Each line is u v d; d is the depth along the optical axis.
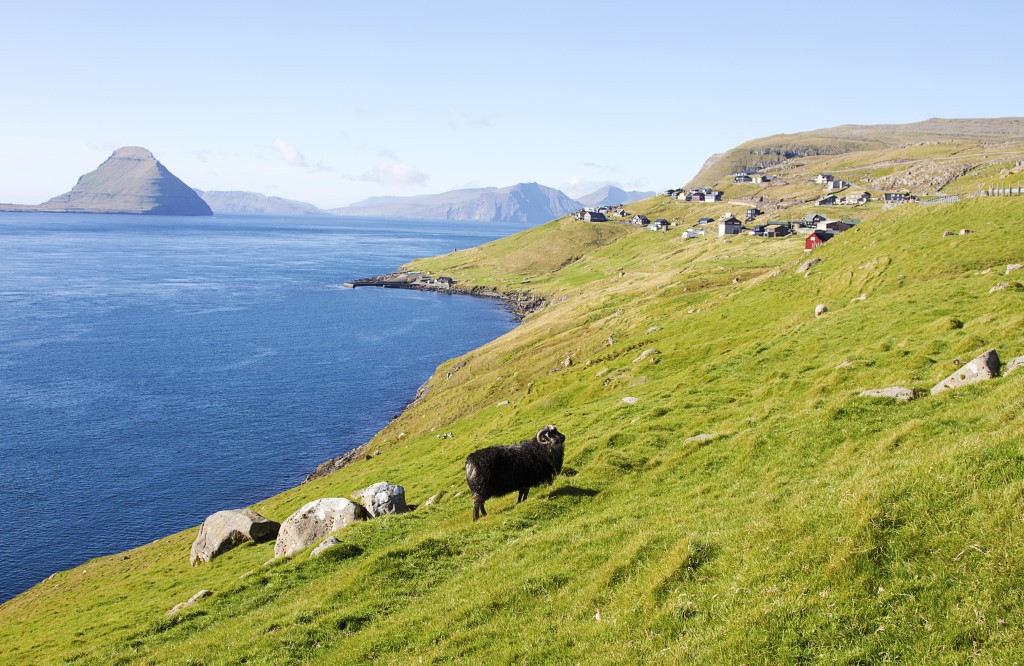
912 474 13.83
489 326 170.38
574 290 185.38
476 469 23.42
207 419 97.62
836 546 12.68
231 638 18.83
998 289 38.81
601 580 15.65
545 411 55.75
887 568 11.83
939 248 57.44
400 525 26.44
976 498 12.25
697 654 11.56
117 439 89.25
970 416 18.59
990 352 22.86
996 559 10.91
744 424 27.88
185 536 53.25
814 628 11.10
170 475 78.88
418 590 19.16
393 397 109.62
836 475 17.73
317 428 94.94
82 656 22.23
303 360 132.12
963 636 9.98
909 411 22.33
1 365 121.25
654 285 123.69
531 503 24.00
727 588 13.23
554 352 90.06
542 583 16.83
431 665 14.36
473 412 77.38
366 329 164.00
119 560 51.09
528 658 13.51
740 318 65.19
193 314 176.62
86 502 71.94
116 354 132.00
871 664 10.19
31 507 70.44
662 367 54.16
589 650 13.11
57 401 103.25
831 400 26.02
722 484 21.55
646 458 27.72
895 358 30.02
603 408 44.62
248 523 37.88
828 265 69.56
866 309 45.34
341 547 24.53
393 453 65.62
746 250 152.50
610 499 23.72
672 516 18.97
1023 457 12.69
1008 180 154.00
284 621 18.66
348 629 17.55
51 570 59.50
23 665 26.55
